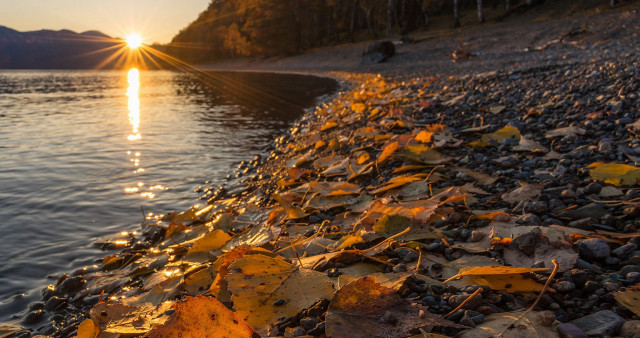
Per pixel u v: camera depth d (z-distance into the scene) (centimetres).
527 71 864
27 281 295
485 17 4044
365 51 3167
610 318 133
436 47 3022
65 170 613
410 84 1230
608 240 185
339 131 634
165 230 359
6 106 1745
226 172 592
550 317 131
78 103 1878
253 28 5819
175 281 216
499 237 200
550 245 180
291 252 222
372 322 129
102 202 465
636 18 1956
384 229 217
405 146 396
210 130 1005
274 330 155
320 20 6228
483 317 140
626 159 312
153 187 523
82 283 284
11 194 496
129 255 317
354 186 324
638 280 154
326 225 271
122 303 202
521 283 159
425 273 180
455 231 219
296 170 425
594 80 608
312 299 150
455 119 554
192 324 121
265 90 2344
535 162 342
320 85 2422
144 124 1125
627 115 415
